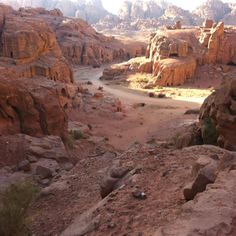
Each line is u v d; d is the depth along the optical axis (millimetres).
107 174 10094
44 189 11898
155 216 6973
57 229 8922
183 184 8328
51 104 24266
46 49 56094
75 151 25703
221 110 18188
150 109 49812
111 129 39062
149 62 74125
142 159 10922
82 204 10219
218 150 10906
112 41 117062
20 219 8156
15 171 16422
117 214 7387
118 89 64750
